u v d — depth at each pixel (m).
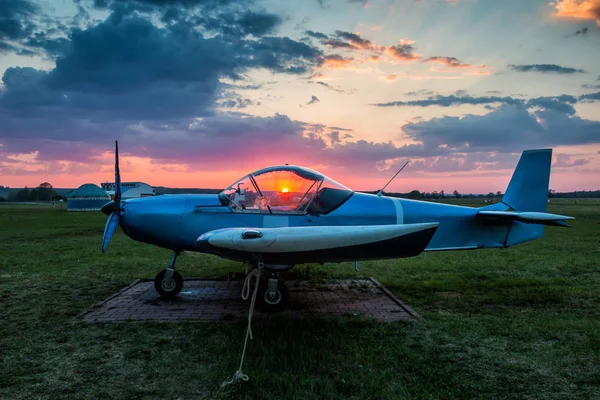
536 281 7.02
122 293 6.27
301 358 3.59
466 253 10.41
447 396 3.05
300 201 5.72
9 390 3.13
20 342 4.13
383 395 3.03
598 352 3.87
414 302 5.78
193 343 4.08
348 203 5.83
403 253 4.33
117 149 6.07
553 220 5.68
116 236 15.07
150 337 4.27
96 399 2.99
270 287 5.16
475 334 4.38
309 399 2.94
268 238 4.12
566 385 3.24
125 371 3.46
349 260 4.50
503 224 6.37
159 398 3.01
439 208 6.14
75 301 5.82
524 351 3.92
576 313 5.23
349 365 3.54
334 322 4.71
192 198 5.91
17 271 8.09
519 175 6.65
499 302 5.78
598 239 13.56
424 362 3.65
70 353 3.85
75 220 24.78
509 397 3.04
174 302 5.73
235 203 5.74
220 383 3.21
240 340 4.06
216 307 5.46
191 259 9.48
